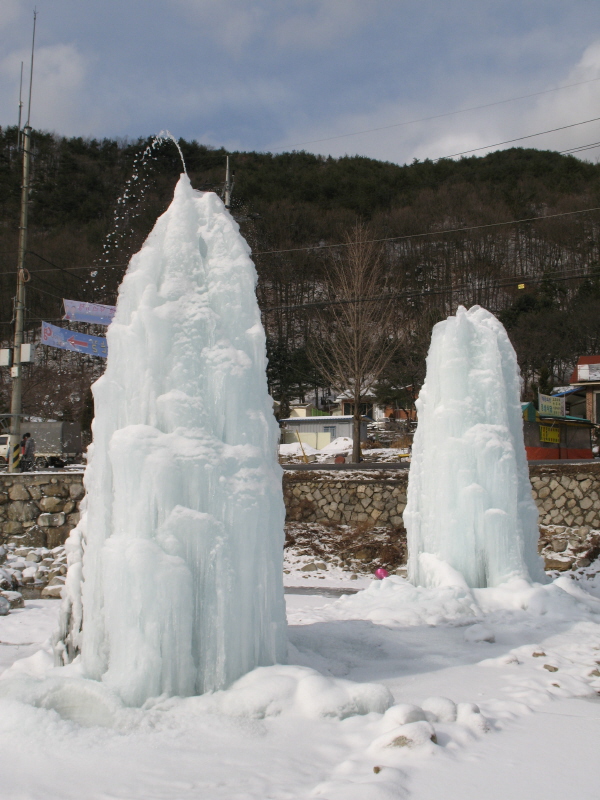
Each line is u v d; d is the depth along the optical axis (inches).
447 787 143.2
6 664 264.5
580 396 1384.1
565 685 230.1
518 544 376.8
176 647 193.9
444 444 386.6
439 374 400.2
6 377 1913.1
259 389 229.9
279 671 200.5
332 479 724.0
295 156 3631.9
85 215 2046.0
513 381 412.5
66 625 229.1
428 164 3442.4
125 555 194.9
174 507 203.8
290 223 2335.1
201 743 167.2
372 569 605.0
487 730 180.9
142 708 184.9
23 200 797.2
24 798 136.3
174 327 220.5
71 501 649.6
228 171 908.6
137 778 146.5
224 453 212.8
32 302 1683.1
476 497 375.6
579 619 334.0
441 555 384.2
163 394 216.1
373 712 188.1
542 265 2340.1
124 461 203.6
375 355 1315.2
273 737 171.8
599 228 2479.1
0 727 170.4
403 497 693.9
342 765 153.7
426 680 237.0
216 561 202.7
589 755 164.4
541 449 930.7
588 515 637.3
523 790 142.8
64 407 1777.8
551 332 1935.3
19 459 760.3
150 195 1694.1
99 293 1492.4
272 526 219.9
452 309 2208.4
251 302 235.3
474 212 2610.7
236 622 203.5
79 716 181.8
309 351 1583.4
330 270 1731.1
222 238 238.2
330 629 316.5
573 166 3157.0
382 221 2573.8
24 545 641.6
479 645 293.3
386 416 1831.9
